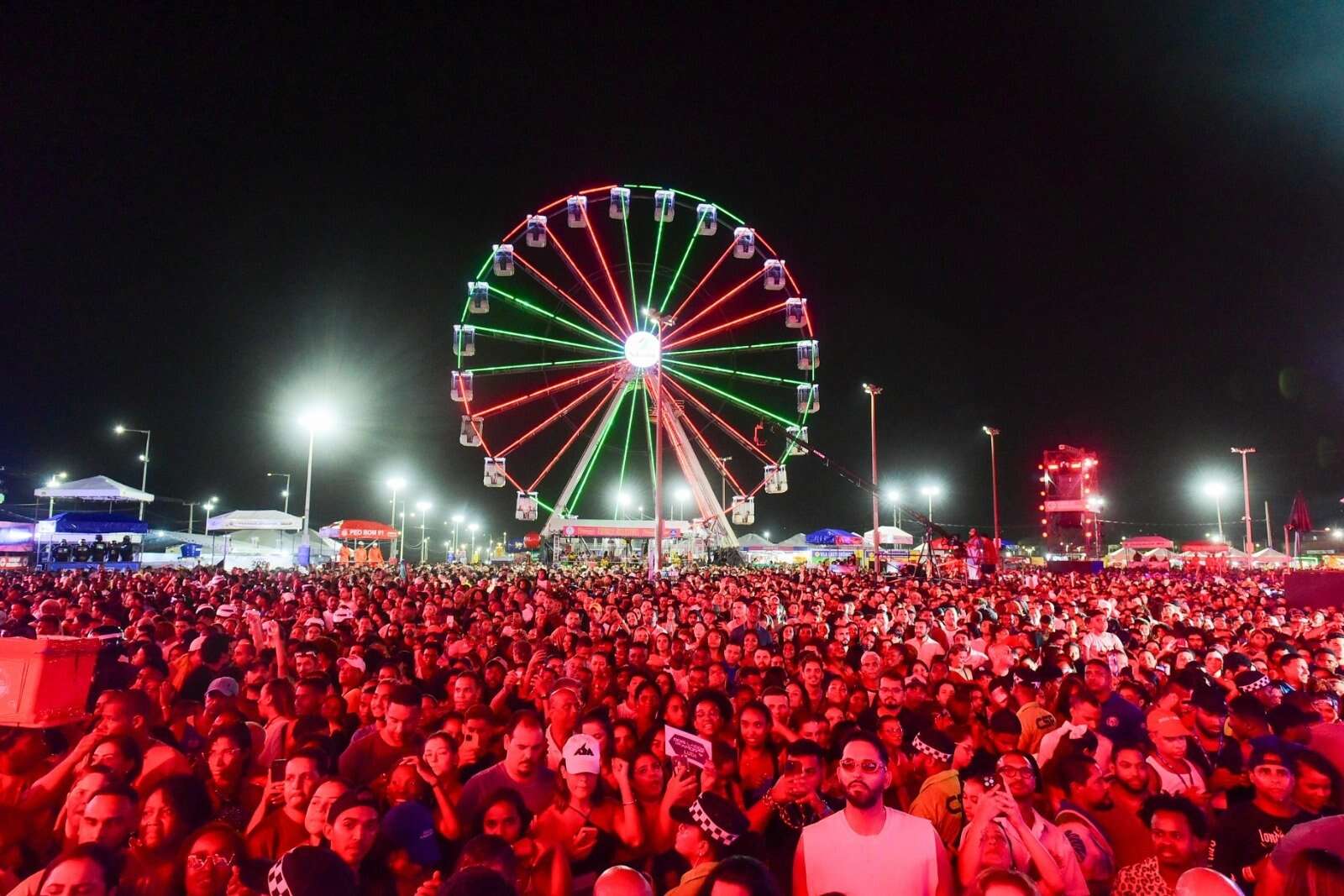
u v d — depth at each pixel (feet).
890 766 20.20
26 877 14.07
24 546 110.93
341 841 12.93
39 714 15.40
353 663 27.66
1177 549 194.80
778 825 16.84
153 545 153.17
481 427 117.39
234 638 36.78
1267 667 32.27
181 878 12.91
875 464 115.75
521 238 118.21
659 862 15.66
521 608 49.93
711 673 27.96
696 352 125.70
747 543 187.83
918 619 45.44
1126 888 14.97
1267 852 15.05
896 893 12.25
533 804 16.90
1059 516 188.14
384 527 122.42
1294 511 134.72
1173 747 18.79
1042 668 30.04
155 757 17.04
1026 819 15.17
